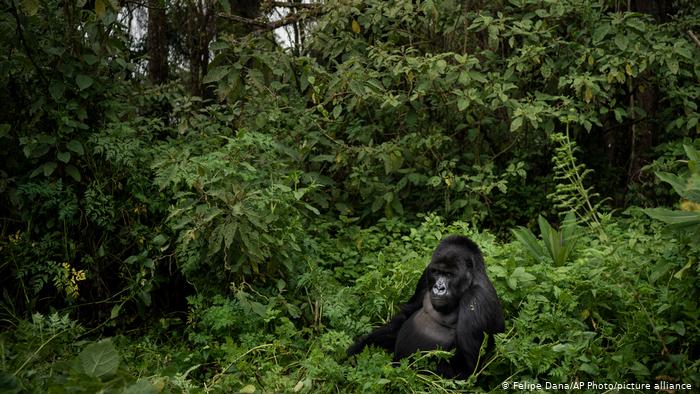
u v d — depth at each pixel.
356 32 7.93
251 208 5.25
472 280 4.50
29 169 5.97
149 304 5.68
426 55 7.09
